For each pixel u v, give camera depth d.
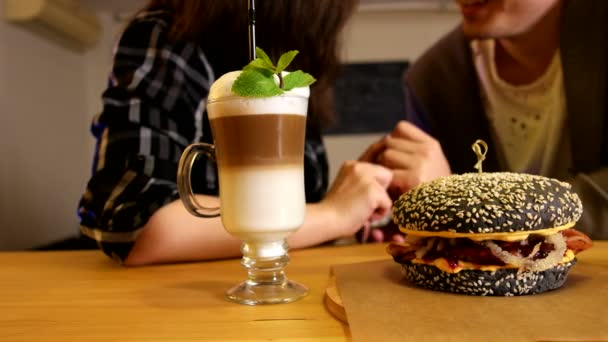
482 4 0.86
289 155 0.44
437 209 0.44
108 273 0.56
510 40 0.97
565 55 0.91
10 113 1.57
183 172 0.47
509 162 1.06
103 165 0.61
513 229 0.42
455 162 1.09
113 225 0.58
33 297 0.46
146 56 0.66
